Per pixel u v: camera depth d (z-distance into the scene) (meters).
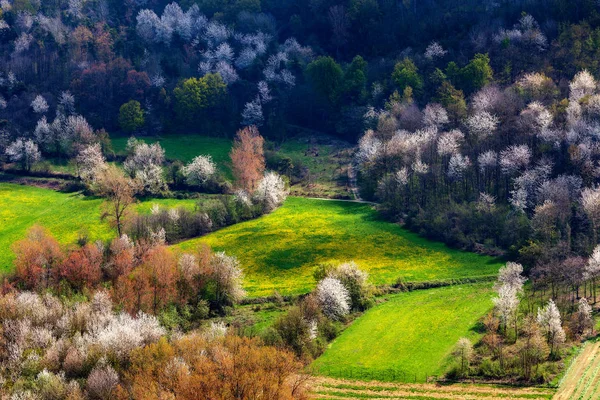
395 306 110.44
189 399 76.56
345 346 98.81
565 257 115.62
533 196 138.38
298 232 141.75
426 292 115.12
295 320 98.00
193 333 96.31
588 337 94.12
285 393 77.56
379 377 90.00
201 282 113.81
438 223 136.25
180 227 142.50
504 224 129.88
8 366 89.88
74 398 81.12
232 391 77.12
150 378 82.06
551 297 103.75
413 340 98.81
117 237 132.88
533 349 89.31
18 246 127.19
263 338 94.38
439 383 87.88
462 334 98.88
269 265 128.00
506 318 96.69
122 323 95.38
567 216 127.38
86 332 99.38
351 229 142.38
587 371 86.00
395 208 149.00
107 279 118.38
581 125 148.25
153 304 108.94
